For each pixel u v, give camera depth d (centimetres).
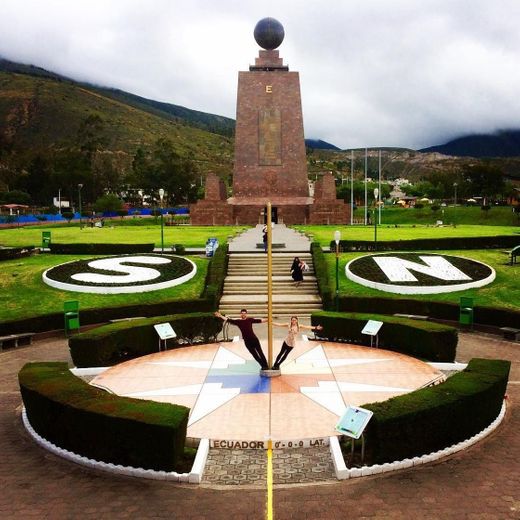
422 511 1046
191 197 14688
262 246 4188
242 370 1917
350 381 1783
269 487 923
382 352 2142
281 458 1289
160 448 1202
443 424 1301
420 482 1162
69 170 13638
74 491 1152
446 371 1978
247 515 1039
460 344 2398
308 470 1227
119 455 1249
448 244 4275
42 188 14012
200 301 2878
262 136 8088
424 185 17800
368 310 2852
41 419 1420
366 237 5044
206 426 1445
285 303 3017
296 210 7994
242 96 8088
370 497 1100
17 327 2550
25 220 9675
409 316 2777
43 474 1238
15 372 2081
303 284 3284
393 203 15000
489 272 3341
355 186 13888
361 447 1296
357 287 3222
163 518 1036
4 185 15262
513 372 1983
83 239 5216
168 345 2306
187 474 1180
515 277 3284
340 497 1101
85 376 1978
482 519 1017
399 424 1230
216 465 1262
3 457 1340
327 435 1372
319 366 1950
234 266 3619
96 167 15812
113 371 1947
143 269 3562
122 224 8788
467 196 14725
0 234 5812
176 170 14300
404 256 3800
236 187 8156
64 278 3353
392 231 5725
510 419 1534
